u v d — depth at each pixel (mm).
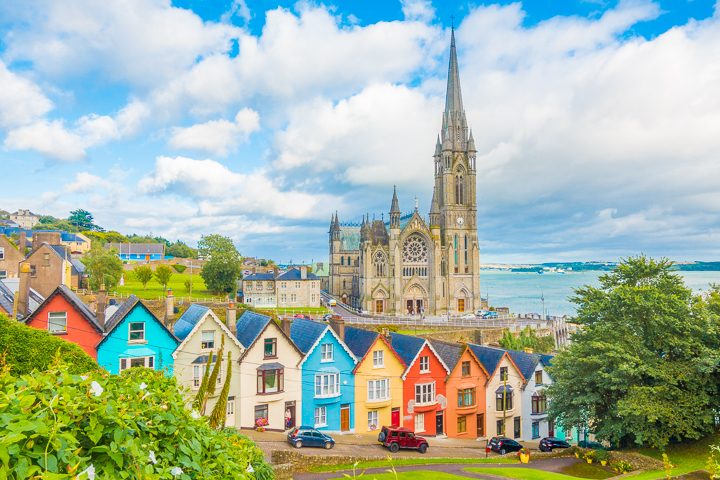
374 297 143750
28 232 188500
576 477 36312
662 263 45938
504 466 40156
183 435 9633
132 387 9422
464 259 152375
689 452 41031
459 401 56125
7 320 25984
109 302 66312
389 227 153625
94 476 6746
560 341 122062
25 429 6273
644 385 42469
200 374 44938
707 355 40625
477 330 100188
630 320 44625
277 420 47531
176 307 91188
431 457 42688
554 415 47781
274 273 132625
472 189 153625
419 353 54656
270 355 47562
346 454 40406
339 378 50594
